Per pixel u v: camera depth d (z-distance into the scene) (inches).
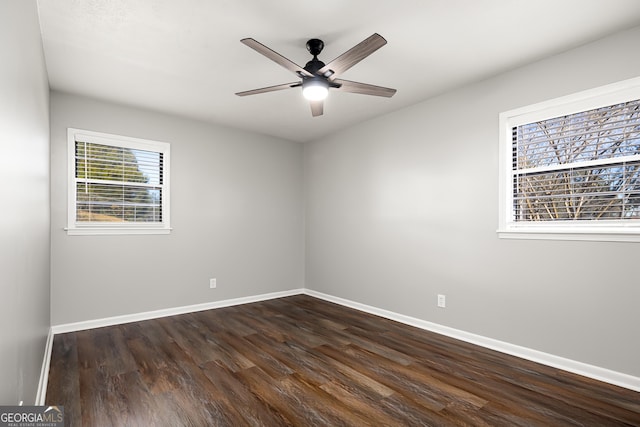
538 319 107.0
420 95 136.7
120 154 147.2
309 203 207.8
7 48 42.7
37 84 79.4
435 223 137.5
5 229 41.8
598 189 98.3
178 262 161.6
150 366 103.2
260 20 86.3
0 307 39.4
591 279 96.4
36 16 77.6
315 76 91.4
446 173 133.6
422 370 101.4
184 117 163.3
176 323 146.4
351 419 76.8
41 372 86.7
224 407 81.4
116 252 144.2
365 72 116.3
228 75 118.0
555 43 97.4
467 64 110.4
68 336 127.9
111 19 85.2
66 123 133.0
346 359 109.5
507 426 74.2
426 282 140.7
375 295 163.8
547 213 108.7
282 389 90.0
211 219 172.9
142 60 106.9
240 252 183.6
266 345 121.5
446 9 81.9
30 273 66.3
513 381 94.4
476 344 122.5
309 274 207.0
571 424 74.9
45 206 102.9
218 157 175.8
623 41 91.3
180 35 93.0
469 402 83.8
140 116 151.0
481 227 122.1
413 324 145.2
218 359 108.9
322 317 157.9
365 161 170.4
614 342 92.1
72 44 96.7
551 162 107.4
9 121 44.1
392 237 155.8
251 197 188.5
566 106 102.5
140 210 152.6
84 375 96.7
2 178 39.8
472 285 124.6
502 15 84.2
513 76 113.8
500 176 116.7
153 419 76.2
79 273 135.4
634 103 91.7
